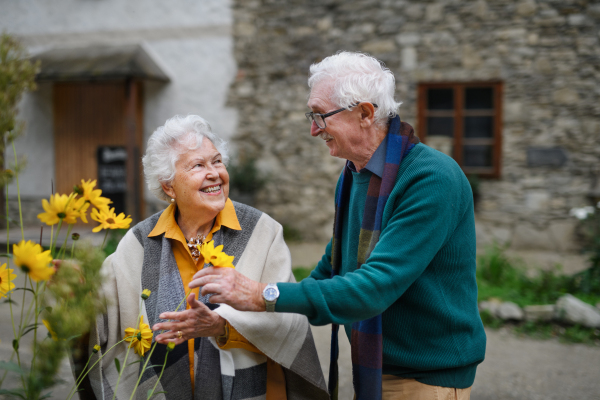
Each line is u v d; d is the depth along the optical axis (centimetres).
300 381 164
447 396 145
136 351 139
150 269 159
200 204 155
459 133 691
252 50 740
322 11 713
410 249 131
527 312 395
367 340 145
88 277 108
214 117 760
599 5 632
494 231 682
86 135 799
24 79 113
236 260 161
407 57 691
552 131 657
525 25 653
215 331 145
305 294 125
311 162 734
